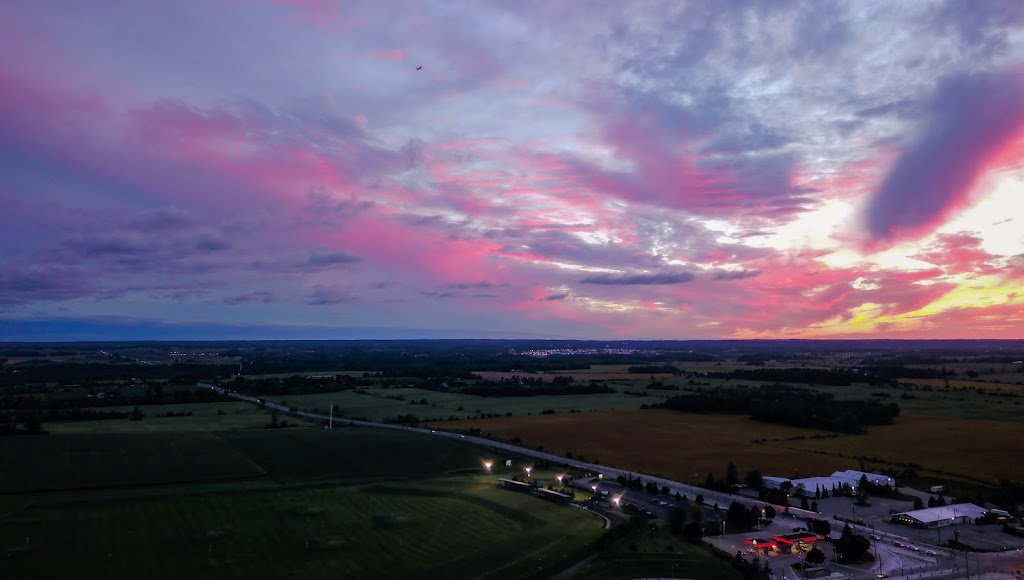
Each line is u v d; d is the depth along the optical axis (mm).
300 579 86250
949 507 130625
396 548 99188
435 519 114750
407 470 156625
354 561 93375
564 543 101875
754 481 147625
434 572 89438
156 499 122562
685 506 129625
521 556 95875
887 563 103062
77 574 85500
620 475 153750
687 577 93375
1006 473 162750
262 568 89812
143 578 85062
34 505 115312
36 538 98375
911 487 152625
